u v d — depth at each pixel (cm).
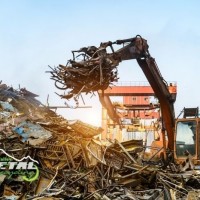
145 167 1280
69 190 1155
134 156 1484
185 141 1426
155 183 1273
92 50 1073
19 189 1162
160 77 1329
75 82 1034
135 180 1262
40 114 1670
